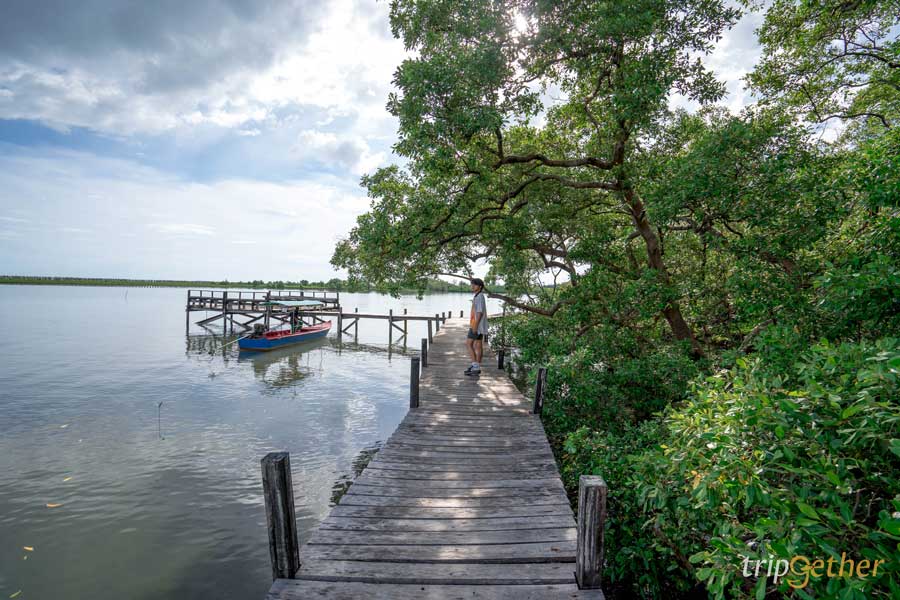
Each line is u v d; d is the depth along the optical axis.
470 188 11.24
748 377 3.53
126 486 8.23
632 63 8.23
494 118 7.72
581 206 11.75
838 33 9.73
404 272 14.04
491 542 3.66
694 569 4.10
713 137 7.10
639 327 11.33
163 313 46.56
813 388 2.56
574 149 11.79
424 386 9.83
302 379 17.89
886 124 9.59
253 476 8.80
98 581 5.70
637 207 9.76
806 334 5.61
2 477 8.45
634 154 10.47
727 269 9.54
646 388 8.48
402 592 3.05
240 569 6.01
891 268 4.08
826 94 10.77
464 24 8.30
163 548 6.42
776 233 6.87
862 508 2.63
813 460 2.52
